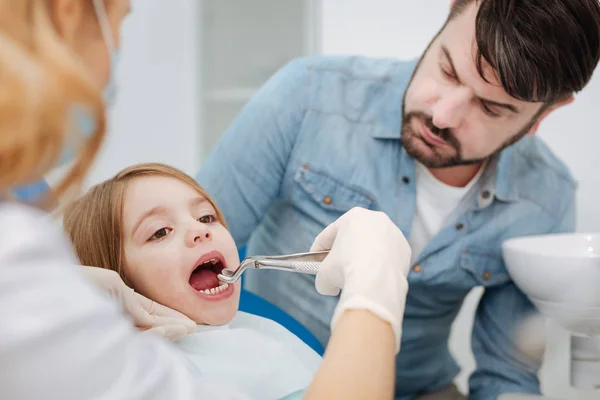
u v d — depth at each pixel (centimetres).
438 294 109
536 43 83
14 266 40
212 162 108
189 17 192
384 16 130
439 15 125
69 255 46
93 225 81
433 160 101
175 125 195
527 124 95
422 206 107
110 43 47
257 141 106
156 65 192
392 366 47
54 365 38
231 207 106
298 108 109
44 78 39
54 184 46
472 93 93
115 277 70
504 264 108
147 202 81
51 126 40
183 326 73
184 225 81
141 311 71
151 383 42
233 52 195
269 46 192
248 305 100
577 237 100
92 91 42
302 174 108
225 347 78
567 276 90
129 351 43
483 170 105
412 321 111
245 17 193
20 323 38
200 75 196
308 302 107
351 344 46
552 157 111
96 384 40
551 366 101
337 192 108
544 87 85
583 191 114
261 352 79
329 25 135
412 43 128
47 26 41
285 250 110
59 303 40
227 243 83
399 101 106
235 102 198
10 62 38
